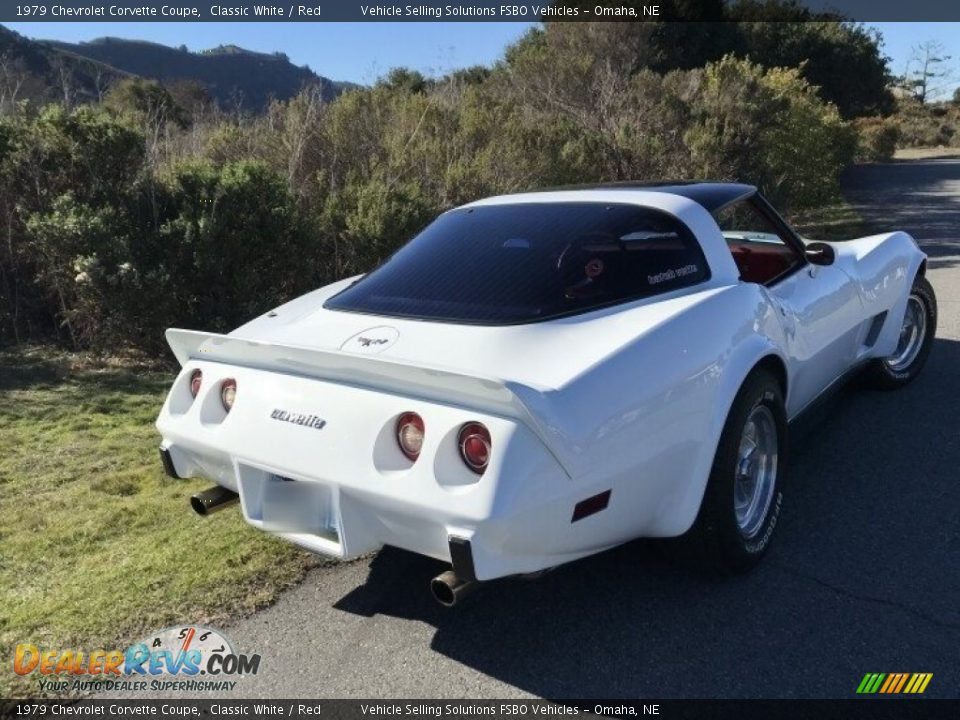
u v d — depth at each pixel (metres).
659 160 12.56
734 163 13.66
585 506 2.49
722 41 30.66
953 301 7.72
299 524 2.72
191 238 6.22
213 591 3.19
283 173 8.02
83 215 6.16
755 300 3.22
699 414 2.78
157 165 7.25
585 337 2.68
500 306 2.84
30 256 6.97
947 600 2.94
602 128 13.26
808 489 3.88
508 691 2.60
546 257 3.06
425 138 9.34
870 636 2.76
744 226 4.00
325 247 7.53
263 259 6.66
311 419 2.66
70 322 7.05
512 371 2.51
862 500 3.74
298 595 3.17
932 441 4.34
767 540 3.25
